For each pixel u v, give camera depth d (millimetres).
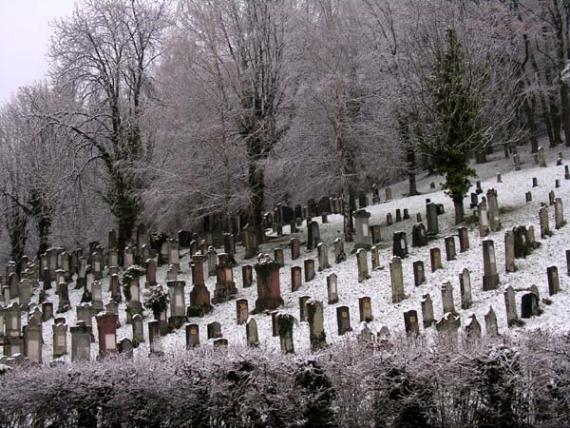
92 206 38750
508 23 41250
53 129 37000
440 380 9453
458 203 26359
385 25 36719
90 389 10430
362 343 10836
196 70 31594
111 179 35125
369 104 31172
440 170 26734
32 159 39812
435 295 18828
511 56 38781
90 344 20266
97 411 10477
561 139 44812
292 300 21375
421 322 17375
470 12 39438
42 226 39469
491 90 32750
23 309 26422
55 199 37625
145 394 10211
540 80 45406
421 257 22719
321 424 9594
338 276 22656
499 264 20156
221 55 31406
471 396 9461
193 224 36125
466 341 10336
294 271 22312
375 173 32719
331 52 30250
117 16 35844
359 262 21609
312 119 30188
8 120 43844
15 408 10438
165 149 32906
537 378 9336
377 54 32688
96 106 36469
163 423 10180
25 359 16500
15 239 40719
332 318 18734
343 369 9750
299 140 30484
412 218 29828
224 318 20969
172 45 32688
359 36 32812
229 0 31531
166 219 34625
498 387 9328
